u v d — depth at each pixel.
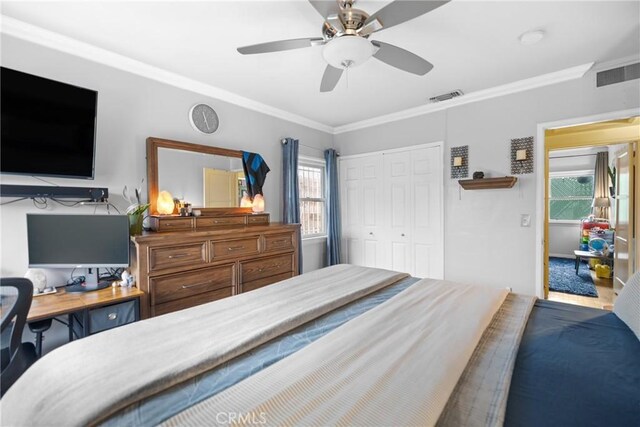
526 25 1.97
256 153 3.38
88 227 2.01
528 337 1.24
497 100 3.10
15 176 1.95
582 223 5.79
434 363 0.97
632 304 1.32
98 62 2.29
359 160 4.27
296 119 3.93
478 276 3.26
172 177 2.68
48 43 2.05
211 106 3.03
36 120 1.91
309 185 4.31
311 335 1.23
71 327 1.90
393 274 2.12
